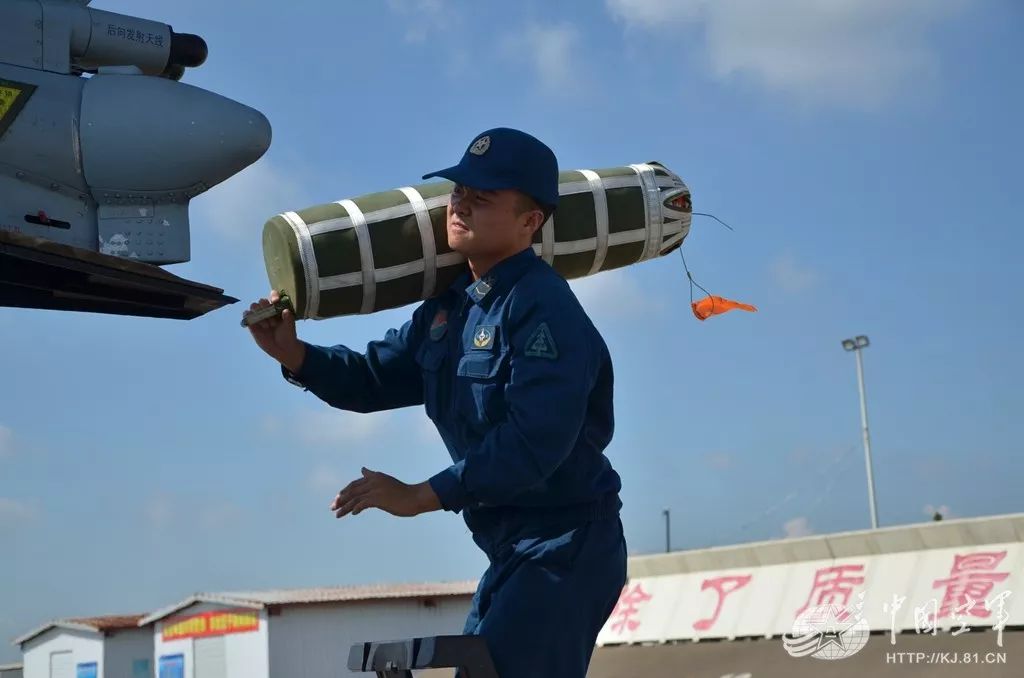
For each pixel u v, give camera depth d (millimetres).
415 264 3277
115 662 29609
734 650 11273
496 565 2955
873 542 10594
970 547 9805
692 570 12438
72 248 3551
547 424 2643
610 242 3623
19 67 5254
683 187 3760
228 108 5613
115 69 5570
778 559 11555
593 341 2820
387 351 3336
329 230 3225
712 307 3871
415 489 2613
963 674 8766
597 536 2906
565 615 2824
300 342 3299
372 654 2699
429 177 2910
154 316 4234
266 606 24578
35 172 5234
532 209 2924
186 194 5602
